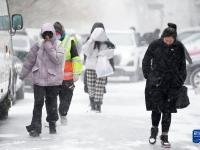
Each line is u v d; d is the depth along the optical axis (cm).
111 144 2088
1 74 2178
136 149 2002
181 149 2022
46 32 2195
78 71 2519
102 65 2931
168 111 2039
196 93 3906
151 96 2028
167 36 1994
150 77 2022
